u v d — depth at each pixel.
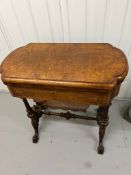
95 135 1.43
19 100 1.81
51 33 1.39
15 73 0.98
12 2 1.25
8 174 1.27
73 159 1.30
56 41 1.43
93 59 1.02
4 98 1.86
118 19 1.22
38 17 1.30
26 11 1.29
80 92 0.93
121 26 1.25
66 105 1.36
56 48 1.15
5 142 1.46
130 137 1.39
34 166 1.29
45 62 1.03
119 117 1.54
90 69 0.95
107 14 1.21
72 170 1.25
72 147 1.37
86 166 1.26
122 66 0.95
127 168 1.22
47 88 0.96
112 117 1.54
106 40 1.35
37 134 1.42
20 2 1.24
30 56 1.10
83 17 1.25
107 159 1.28
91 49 1.11
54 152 1.36
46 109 1.53
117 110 1.60
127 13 1.18
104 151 1.32
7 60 1.08
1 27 1.42
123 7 1.16
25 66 1.02
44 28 1.36
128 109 1.54
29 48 1.18
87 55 1.06
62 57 1.06
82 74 0.92
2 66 1.04
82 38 1.37
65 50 1.12
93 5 1.17
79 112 1.60
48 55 1.09
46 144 1.41
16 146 1.42
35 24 1.35
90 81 0.88
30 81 0.93
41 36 1.42
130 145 1.34
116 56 1.03
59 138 1.44
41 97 1.04
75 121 1.54
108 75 0.90
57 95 0.99
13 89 1.03
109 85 0.85
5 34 1.47
